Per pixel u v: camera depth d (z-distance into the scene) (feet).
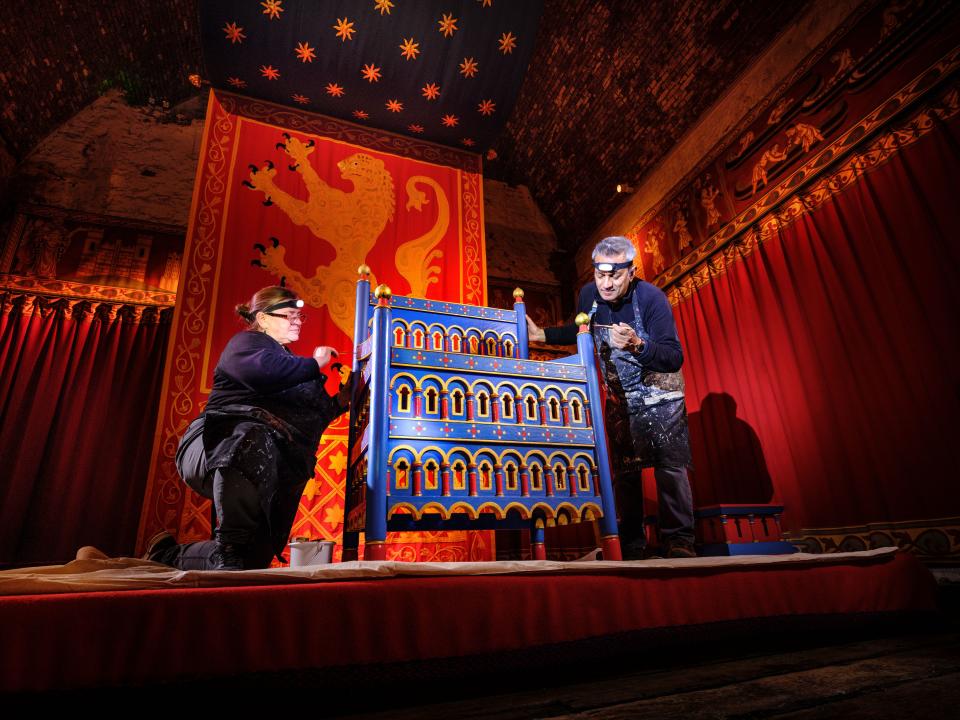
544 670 3.66
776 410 13.66
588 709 3.04
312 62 14.03
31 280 17.62
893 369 11.06
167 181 20.34
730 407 15.11
